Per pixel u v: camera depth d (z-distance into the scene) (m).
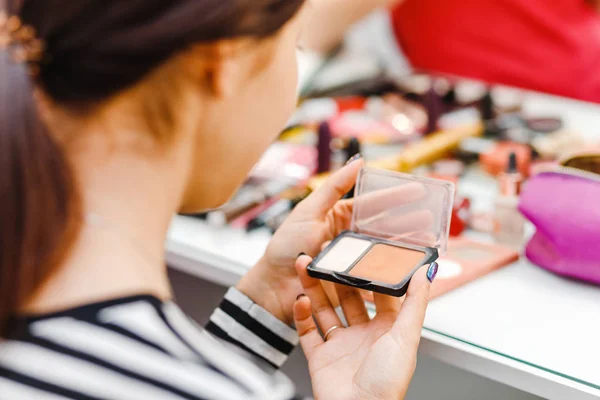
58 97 0.46
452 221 1.05
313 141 1.37
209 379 0.45
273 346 0.85
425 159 1.26
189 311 1.24
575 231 0.90
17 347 0.44
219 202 0.61
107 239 0.47
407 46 2.07
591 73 1.87
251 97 0.54
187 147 0.52
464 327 0.84
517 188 1.02
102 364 0.43
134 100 0.48
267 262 0.84
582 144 1.31
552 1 1.87
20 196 0.43
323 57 1.79
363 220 0.86
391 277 0.75
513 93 1.61
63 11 0.44
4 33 0.45
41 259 0.44
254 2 0.46
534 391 0.78
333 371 0.72
